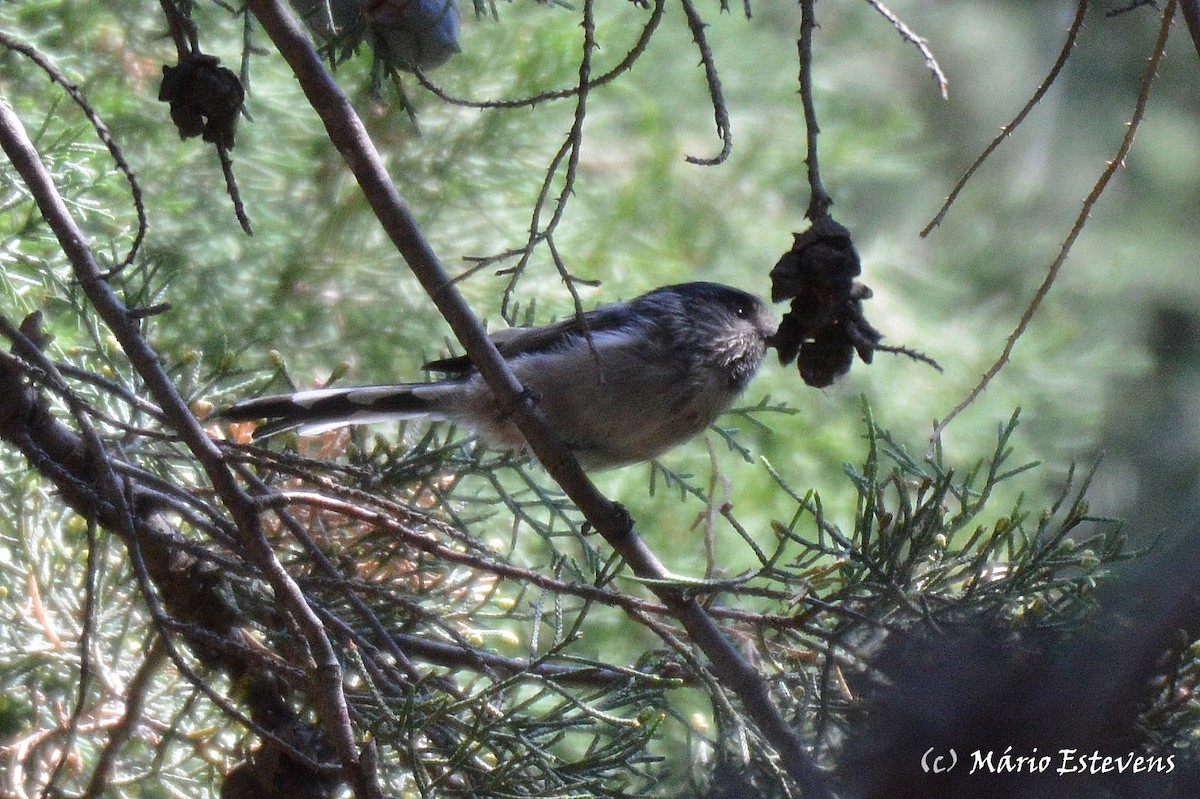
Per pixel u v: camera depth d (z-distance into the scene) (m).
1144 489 19.56
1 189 8.03
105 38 10.13
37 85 9.62
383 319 10.76
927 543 6.16
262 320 10.27
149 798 6.90
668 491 11.56
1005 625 5.87
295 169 10.64
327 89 5.65
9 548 7.27
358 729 5.91
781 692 6.42
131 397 5.61
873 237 17.89
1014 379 14.54
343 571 6.88
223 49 10.49
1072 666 5.29
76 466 6.24
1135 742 5.19
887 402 13.24
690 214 12.98
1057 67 4.89
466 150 11.23
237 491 5.45
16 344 5.58
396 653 6.08
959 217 19.19
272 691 6.13
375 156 5.71
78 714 5.31
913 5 23.61
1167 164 23.11
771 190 13.60
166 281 7.32
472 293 11.05
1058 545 6.21
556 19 11.80
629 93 13.00
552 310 11.18
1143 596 5.45
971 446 13.24
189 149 10.23
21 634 7.05
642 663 6.48
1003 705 5.28
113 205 9.58
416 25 5.91
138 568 5.35
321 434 8.51
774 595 6.00
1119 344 17.06
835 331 5.08
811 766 5.60
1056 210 22.66
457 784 5.61
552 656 5.65
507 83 11.47
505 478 10.41
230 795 5.87
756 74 14.19
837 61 18.11
